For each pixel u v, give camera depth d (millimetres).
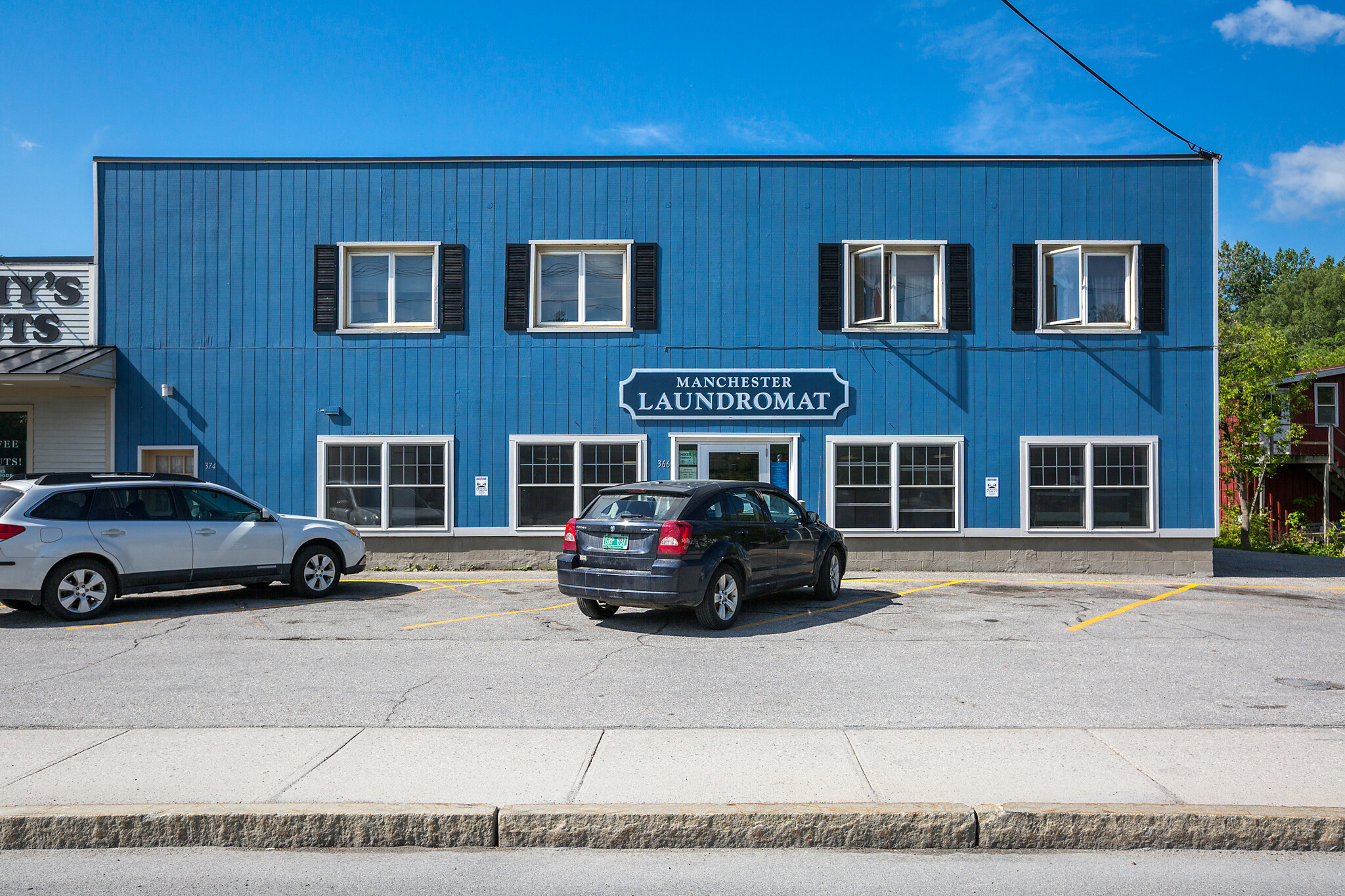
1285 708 6602
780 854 4520
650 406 15711
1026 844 4578
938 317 15742
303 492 15656
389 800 4746
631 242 15758
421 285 15961
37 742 5691
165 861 4406
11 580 9664
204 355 15750
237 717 6285
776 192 15820
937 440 15586
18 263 15984
